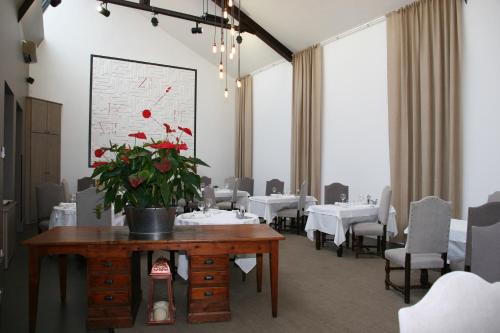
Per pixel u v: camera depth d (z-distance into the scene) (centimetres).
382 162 644
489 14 495
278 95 912
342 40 726
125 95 916
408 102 591
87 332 278
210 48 967
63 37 848
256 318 303
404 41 591
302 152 816
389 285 378
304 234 688
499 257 226
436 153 539
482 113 502
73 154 858
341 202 601
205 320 292
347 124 716
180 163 288
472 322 104
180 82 985
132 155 280
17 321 298
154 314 289
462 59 521
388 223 546
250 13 780
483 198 500
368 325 292
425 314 105
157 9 723
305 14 714
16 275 427
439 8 543
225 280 294
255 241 295
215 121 1039
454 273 110
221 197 789
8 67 493
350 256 523
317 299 350
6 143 561
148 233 295
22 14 574
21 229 681
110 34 900
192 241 282
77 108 862
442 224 343
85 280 410
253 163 1004
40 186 548
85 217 433
